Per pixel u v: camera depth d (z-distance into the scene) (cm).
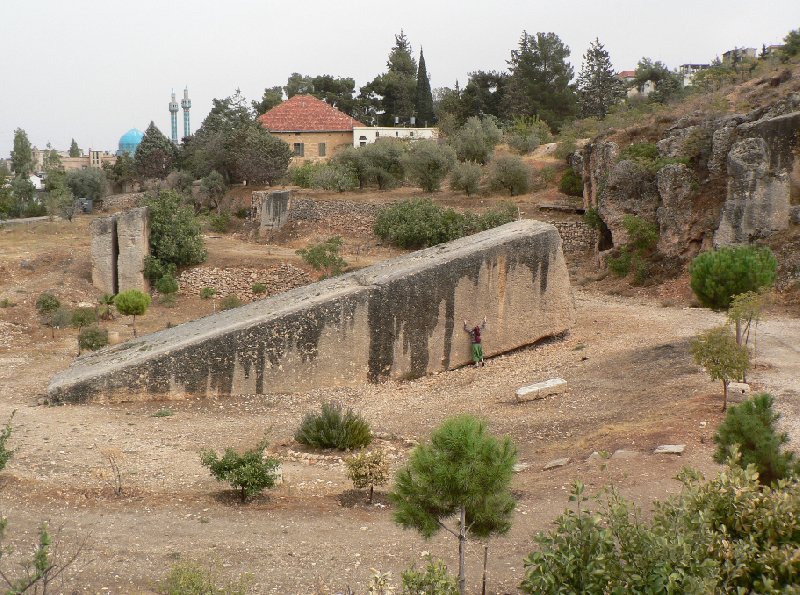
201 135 7375
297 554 1048
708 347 1506
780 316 2455
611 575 657
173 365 2055
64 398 2011
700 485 775
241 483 1262
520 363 2248
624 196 3575
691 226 3194
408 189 5172
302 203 4744
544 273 2395
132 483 1366
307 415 1723
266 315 2166
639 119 4481
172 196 3988
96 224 3594
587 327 2538
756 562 676
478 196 4697
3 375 2353
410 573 764
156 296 3722
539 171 4888
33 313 3122
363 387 2183
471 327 2316
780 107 3114
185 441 1697
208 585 863
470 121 6350
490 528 861
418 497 835
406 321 2228
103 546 1060
